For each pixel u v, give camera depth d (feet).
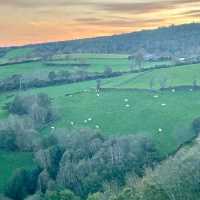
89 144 466.70
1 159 495.82
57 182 425.28
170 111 579.89
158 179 234.17
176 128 523.70
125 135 493.36
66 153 452.35
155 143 481.87
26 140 519.60
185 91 645.51
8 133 526.57
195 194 224.33
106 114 592.60
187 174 231.71
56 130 540.52
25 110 633.20
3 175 464.65
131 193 241.55
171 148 468.34
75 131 507.71
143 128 537.65
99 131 514.68
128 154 433.07
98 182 401.70
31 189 437.99
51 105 634.84
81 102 645.10
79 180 413.80
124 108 606.55
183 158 260.01
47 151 465.88
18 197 432.25
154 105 606.14
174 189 224.74
